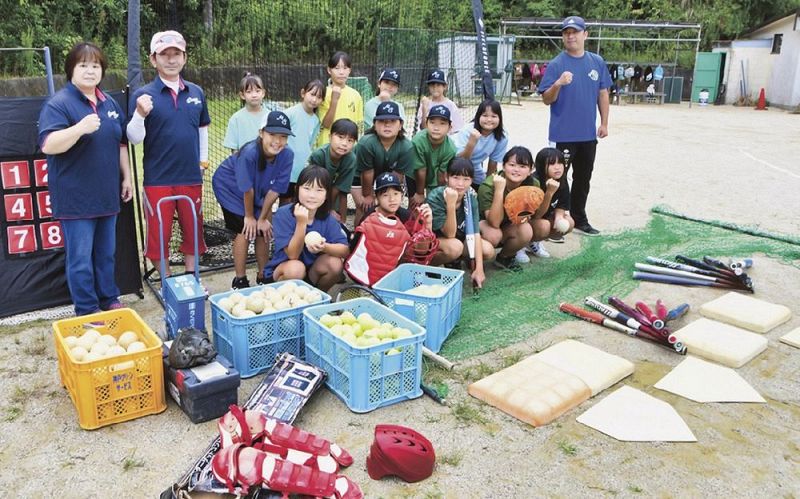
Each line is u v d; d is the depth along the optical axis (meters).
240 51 7.59
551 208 5.91
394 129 5.32
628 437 3.28
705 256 5.94
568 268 5.58
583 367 3.88
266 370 3.84
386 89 6.55
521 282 5.31
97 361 3.18
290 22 7.92
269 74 7.75
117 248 4.78
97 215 4.14
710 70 24.42
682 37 28.61
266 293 3.98
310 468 2.77
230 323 3.68
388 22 9.09
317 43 8.33
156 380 3.37
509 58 22.20
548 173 5.65
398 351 3.46
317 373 3.53
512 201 5.29
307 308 3.77
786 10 28.72
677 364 4.07
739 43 23.94
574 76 6.40
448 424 3.38
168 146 4.65
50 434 3.22
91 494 2.80
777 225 7.27
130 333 3.61
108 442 3.17
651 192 8.91
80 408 3.22
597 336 4.44
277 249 4.53
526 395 3.53
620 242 6.38
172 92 4.62
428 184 5.70
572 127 6.47
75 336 3.69
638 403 3.57
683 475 3.01
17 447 3.12
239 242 5.05
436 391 3.61
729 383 3.80
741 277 5.18
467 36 9.90
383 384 3.47
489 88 6.71
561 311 4.80
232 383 3.37
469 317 4.64
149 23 7.10
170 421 3.35
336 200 5.59
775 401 3.67
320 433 3.27
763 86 23.97
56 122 3.80
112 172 4.16
